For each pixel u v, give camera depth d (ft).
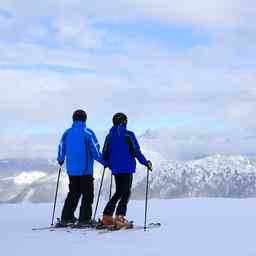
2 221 39.96
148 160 35.60
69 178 36.78
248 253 26.27
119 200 35.55
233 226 35.81
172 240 30.32
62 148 37.04
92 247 28.35
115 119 35.88
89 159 36.55
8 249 28.07
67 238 31.58
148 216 42.19
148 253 26.61
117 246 28.58
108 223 35.12
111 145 35.60
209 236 31.58
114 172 35.27
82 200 36.52
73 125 36.91
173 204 54.90
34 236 32.50
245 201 58.34
